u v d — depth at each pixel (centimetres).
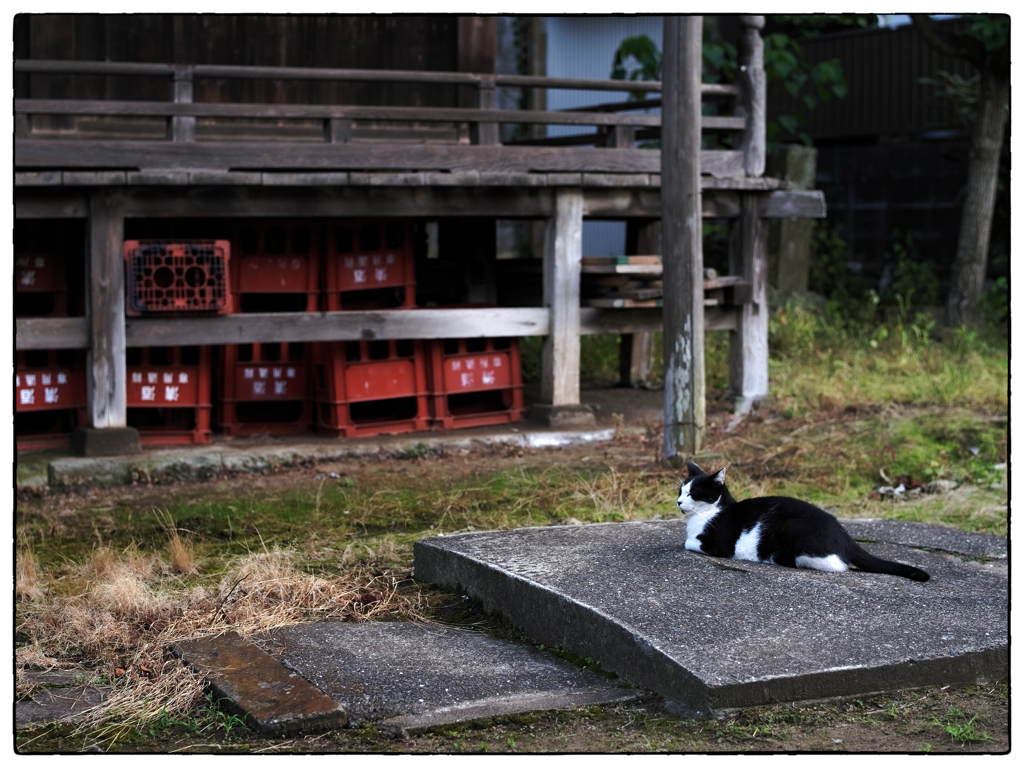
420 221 1099
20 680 418
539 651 448
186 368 811
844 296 1433
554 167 842
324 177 775
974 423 861
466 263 1079
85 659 447
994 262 1477
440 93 927
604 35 1614
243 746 359
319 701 383
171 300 768
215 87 871
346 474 765
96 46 838
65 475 729
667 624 416
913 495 715
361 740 362
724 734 358
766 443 829
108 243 759
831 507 679
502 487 726
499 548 529
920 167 1511
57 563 570
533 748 352
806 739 356
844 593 450
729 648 397
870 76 1605
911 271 1460
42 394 784
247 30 875
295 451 793
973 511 663
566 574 477
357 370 844
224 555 589
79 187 751
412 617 495
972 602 448
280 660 431
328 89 898
